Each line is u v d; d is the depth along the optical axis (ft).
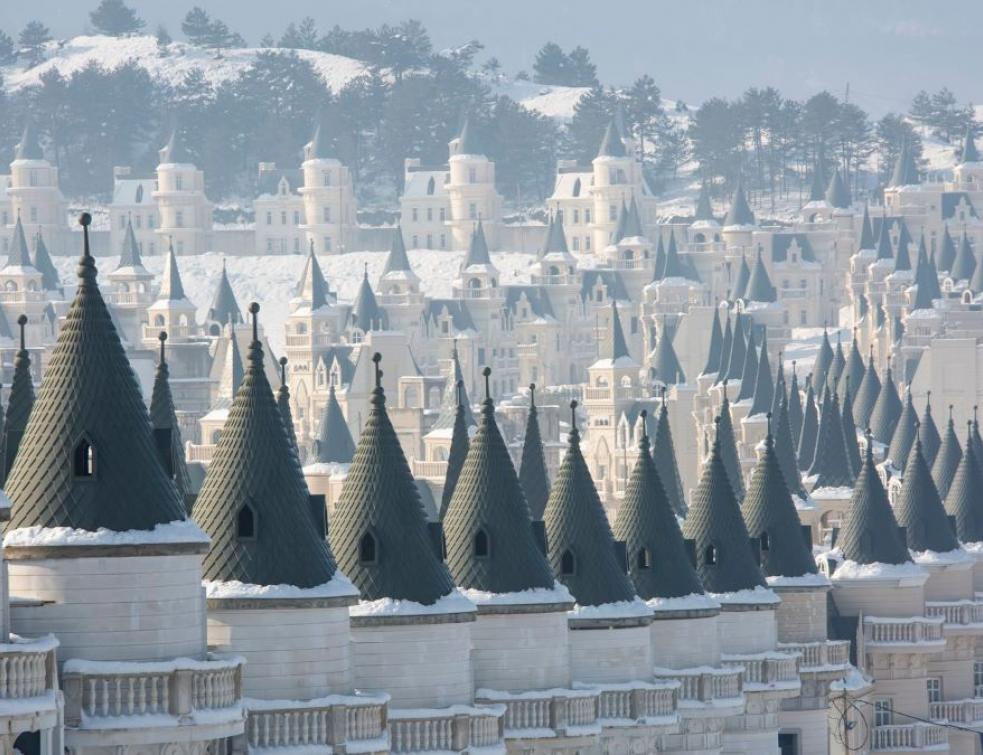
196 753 485.56
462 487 649.20
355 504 595.47
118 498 483.51
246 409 545.44
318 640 538.06
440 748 586.45
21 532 480.64
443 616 592.19
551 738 637.71
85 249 494.59
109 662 476.13
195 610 491.72
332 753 533.96
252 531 538.06
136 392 492.95
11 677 438.40
